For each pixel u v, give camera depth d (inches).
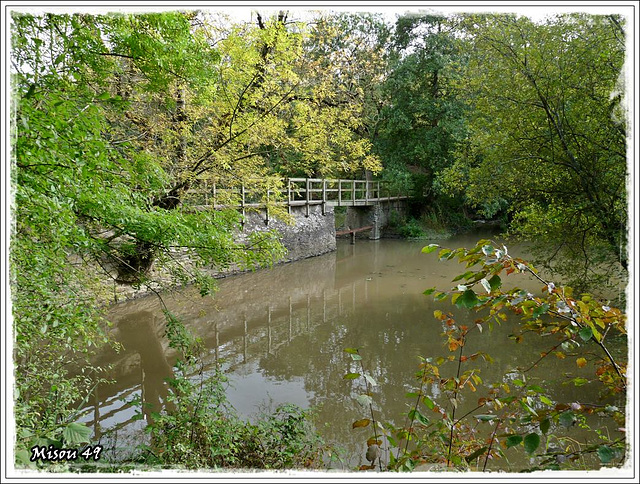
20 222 87.0
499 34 234.4
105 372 216.7
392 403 184.4
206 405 125.8
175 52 151.6
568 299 58.0
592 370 198.4
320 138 256.1
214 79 203.8
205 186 240.1
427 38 653.3
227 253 180.7
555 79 217.9
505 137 250.1
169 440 113.0
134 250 175.0
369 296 378.3
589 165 213.8
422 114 675.4
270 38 215.0
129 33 142.6
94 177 107.9
